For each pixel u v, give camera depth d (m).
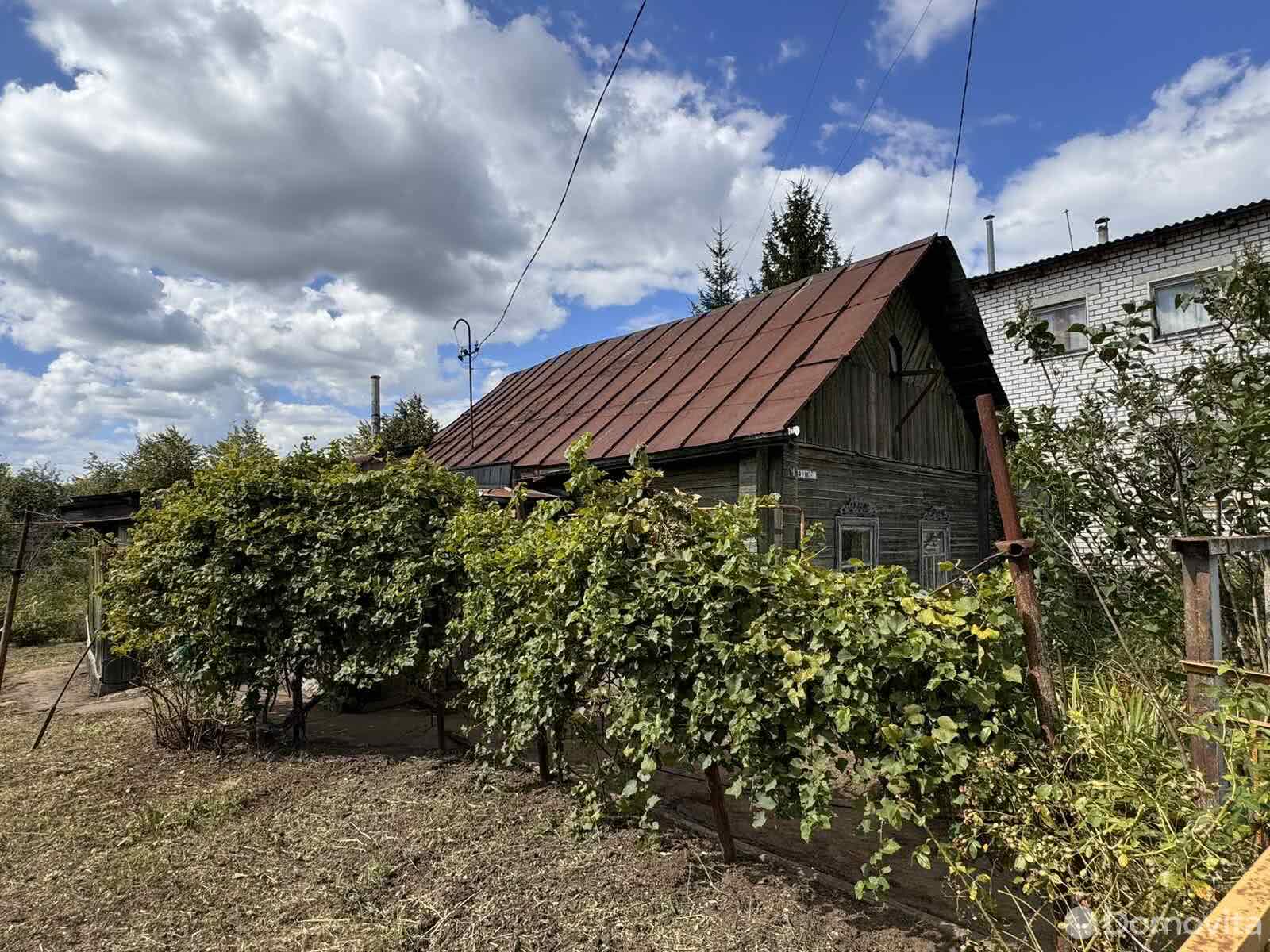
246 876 3.62
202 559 5.82
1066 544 3.90
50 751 5.85
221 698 5.79
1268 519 3.55
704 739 3.19
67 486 24.52
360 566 5.61
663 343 11.33
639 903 3.18
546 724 4.12
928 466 10.05
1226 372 3.74
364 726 6.66
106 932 3.16
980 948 2.62
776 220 25.47
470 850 3.76
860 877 3.43
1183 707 3.02
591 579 3.54
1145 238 11.23
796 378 7.42
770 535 6.95
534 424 10.73
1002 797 2.49
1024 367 13.10
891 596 2.84
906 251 9.04
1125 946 2.15
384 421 26.16
